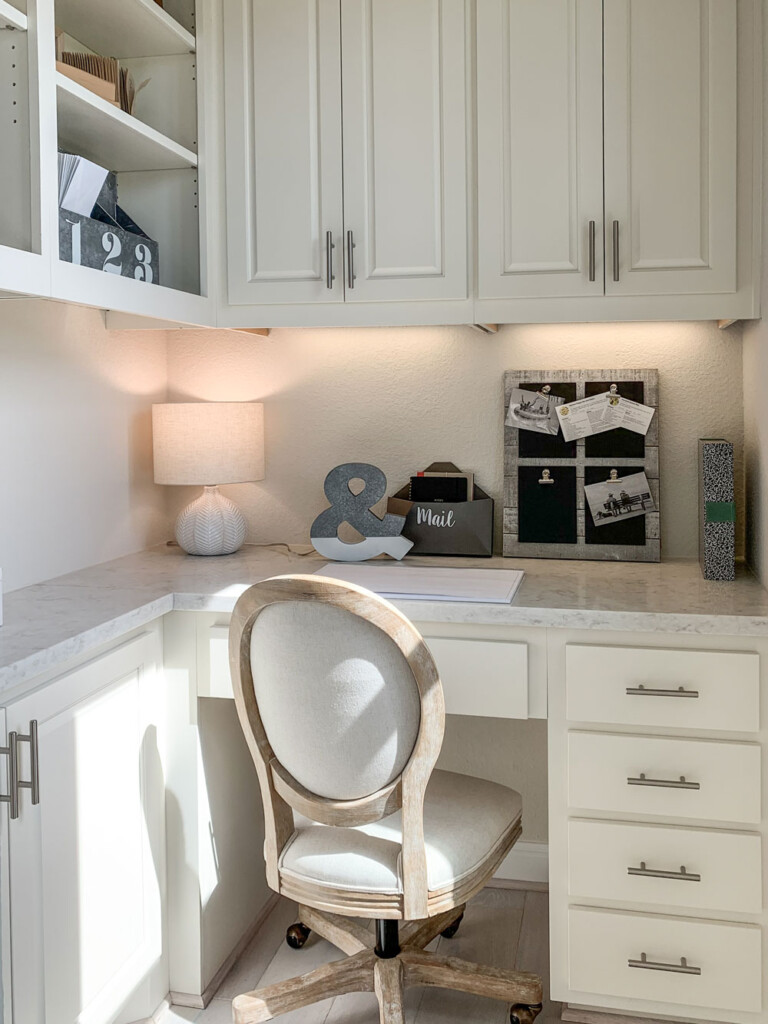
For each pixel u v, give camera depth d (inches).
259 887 92.7
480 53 80.8
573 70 79.4
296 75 85.2
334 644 60.8
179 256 90.0
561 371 94.1
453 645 73.4
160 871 77.9
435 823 68.7
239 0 86.0
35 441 80.6
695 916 71.6
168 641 78.5
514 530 95.2
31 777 57.6
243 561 92.7
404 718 61.9
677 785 70.1
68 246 67.8
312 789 65.0
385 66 83.3
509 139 80.9
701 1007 72.4
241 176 87.1
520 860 99.3
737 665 68.6
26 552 79.8
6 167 62.2
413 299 84.2
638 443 92.5
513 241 81.5
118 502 94.5
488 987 73.4
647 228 79.0
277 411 102.3
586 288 80.5
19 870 58.6
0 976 56.8
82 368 87.5
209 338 103.4
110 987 70.1
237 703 66.8
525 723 98.7
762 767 69.2
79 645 63.2
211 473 93.2
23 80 61.5
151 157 84.8
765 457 77.5
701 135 77.7
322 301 86.1
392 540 92.5
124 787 71.9
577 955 73.7
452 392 97.9
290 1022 77.0
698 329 92.0
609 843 72.2
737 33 76.7
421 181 83.3
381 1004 70.2
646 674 70.1
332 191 85.1
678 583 80.8
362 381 100.0
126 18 80.1
